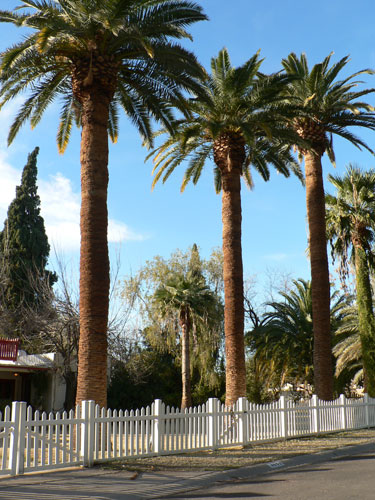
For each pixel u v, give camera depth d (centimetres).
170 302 3628
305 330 3316
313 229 2312
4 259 4178
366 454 1328
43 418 1053
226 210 1967
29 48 1537
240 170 2012
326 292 2270
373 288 2894
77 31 1494
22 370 3005
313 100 2325
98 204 1490
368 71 2280
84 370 1391
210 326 3847
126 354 3531
